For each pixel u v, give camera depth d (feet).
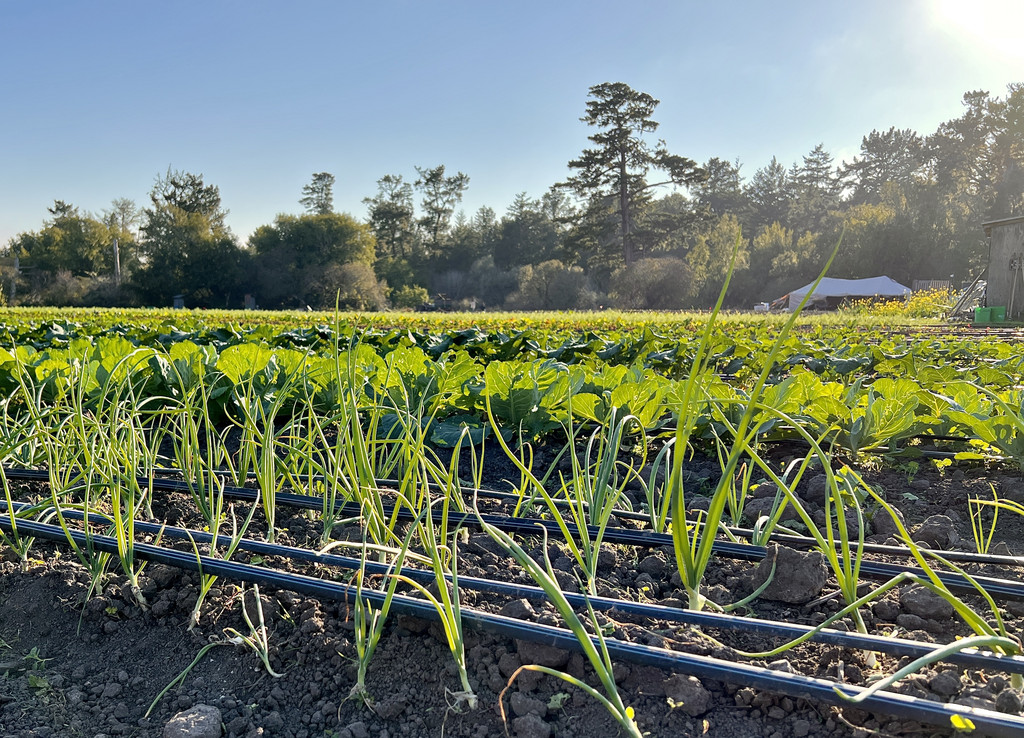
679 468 5.37
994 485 9.34
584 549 6.61
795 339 21.75
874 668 5.05
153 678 5.59
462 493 8.90
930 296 101.71
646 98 216.74
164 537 7.65
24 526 7.23
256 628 5.98
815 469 9.95
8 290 205.05
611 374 11.78
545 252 292.20
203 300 220.84
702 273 203.92
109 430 8.30
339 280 221.46
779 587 6.18
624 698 4.95
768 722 4.71
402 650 5.57
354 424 6.88
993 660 4.56
